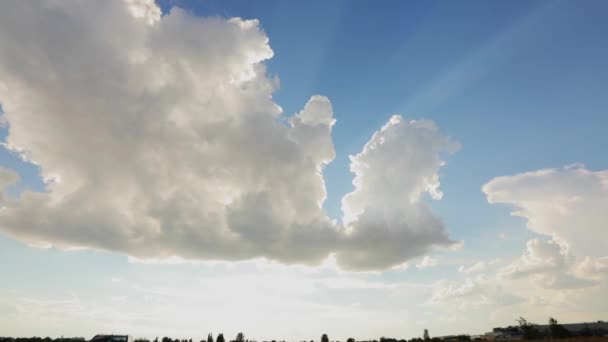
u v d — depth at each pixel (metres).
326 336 117.38
